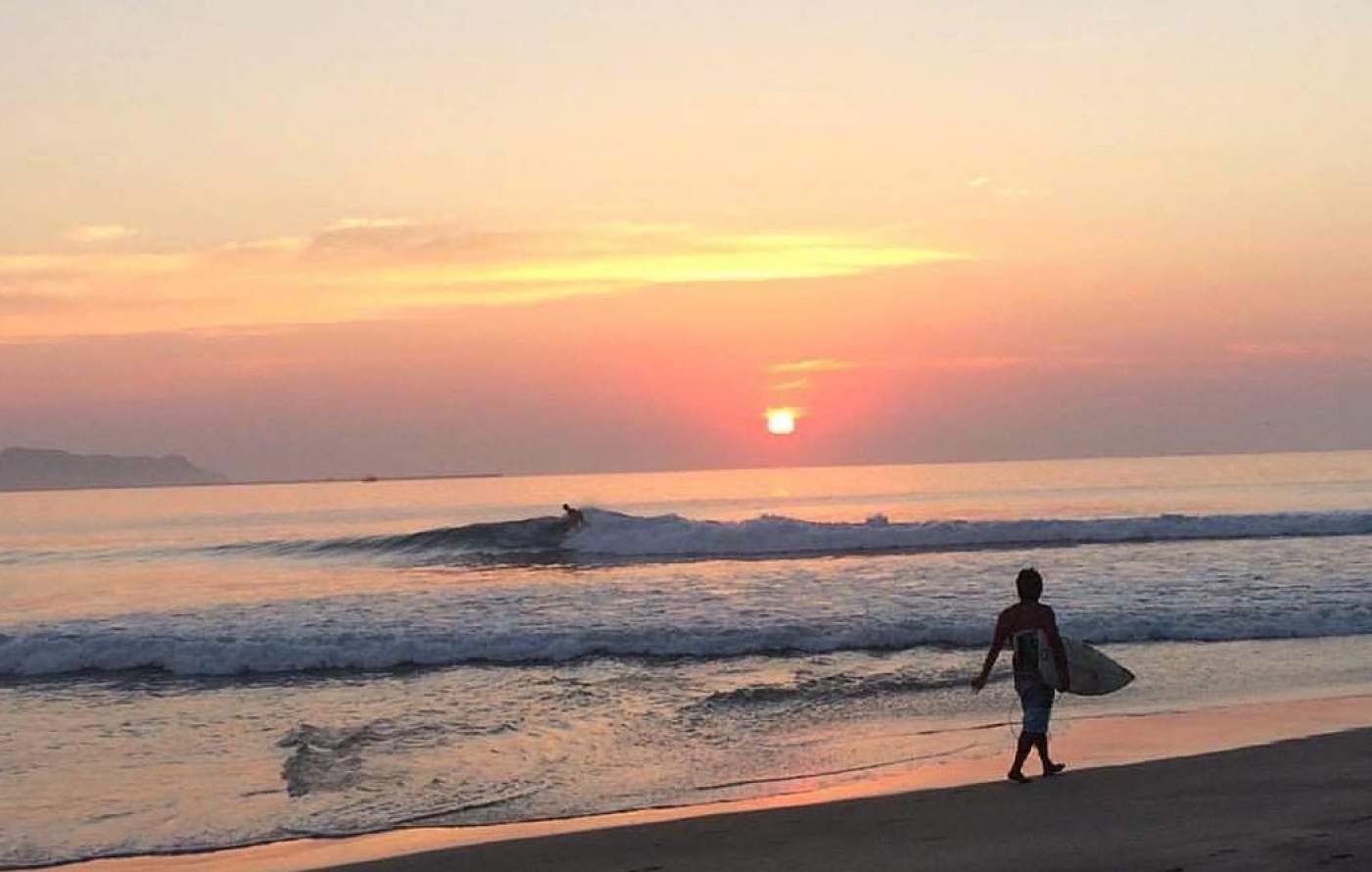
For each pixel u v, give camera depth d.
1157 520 37.00
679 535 35.72
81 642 17.53
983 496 80.56
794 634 18.00
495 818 9.49
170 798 10.29
